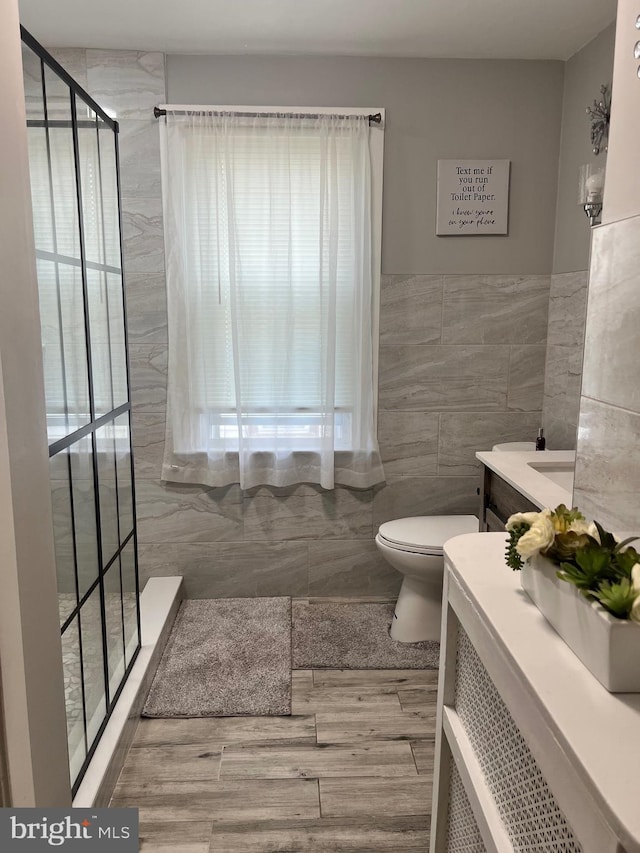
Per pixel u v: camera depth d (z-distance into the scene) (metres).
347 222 2.76
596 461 1.28
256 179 2.71
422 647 2.63
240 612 2.91
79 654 1.68
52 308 1.47
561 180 2.77
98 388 1.87
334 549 3.05
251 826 1.73
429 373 2.93
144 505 2.98
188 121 2.62
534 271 2.87
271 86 2.69
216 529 3.01
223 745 2.05
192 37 2.51
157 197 2.73
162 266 2.78
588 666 0.85
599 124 2.35
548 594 0.98
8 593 1.10
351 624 2.83
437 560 2.48
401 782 1.89
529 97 2.74
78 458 1.68
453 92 2.72
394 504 3.03
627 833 0.59
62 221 1.56
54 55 2.62
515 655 0.89
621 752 0.69
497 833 0.98
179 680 2.37
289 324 2.78
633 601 0.80
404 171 2.77
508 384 2.95
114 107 2.67
